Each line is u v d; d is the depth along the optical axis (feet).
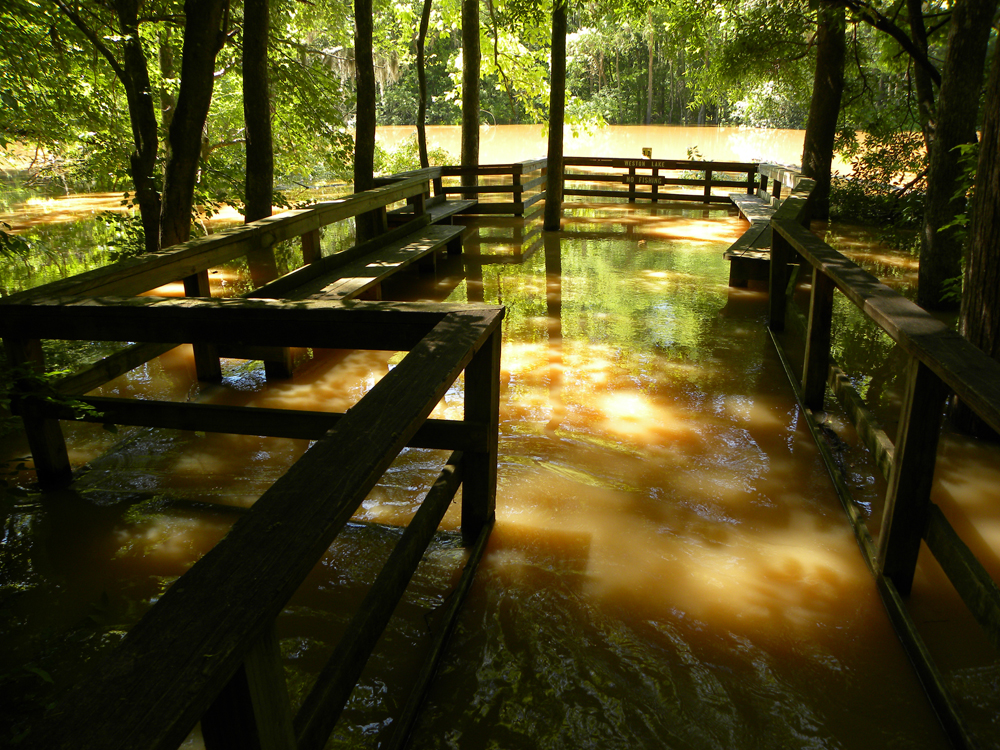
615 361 16.81
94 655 7.54
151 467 11.68
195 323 10.00
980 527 10.05
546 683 7.29
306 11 46.44
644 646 7.81
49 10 25.57
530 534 9.91
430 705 6.98
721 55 44.37
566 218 39.29
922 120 34.04
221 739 3.83
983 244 12.66
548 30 48.91
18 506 10.48
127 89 24.04
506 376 15.85
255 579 3.79
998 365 7.02
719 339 18.43
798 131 115.75
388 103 128.98
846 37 43.21
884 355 17.20
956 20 19.04
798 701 7.09
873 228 35.68
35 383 10.27
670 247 30.76
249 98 25.20
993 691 7.13
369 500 10.70
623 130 124.67
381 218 24.94
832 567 9.25
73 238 31.86
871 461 11.95
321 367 16.51
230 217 39.47
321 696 5.08
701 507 10.62
